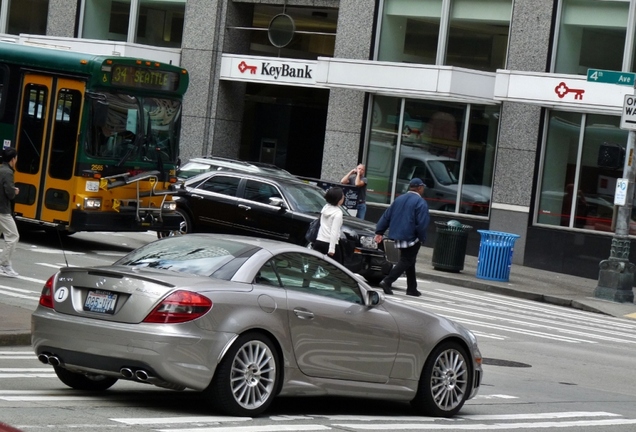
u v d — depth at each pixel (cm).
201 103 4897
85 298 1277
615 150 3412
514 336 2475
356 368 1370
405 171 4397
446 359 1470
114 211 2984
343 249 2961
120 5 5131
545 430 1406
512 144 4138
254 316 1267
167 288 1234
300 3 4731
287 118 5088
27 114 3000
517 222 4122
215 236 1414
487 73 4125
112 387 1458
